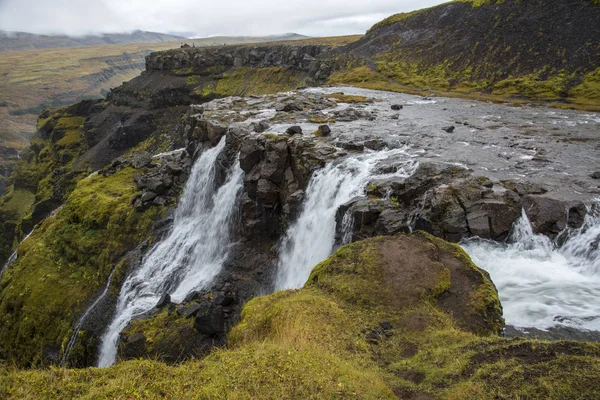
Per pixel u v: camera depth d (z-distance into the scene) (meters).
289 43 164.75
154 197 51.62
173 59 161.75
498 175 26.59
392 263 15.98
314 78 115.62
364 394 9.04
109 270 46.28
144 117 143.25
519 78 72.94
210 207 44.47
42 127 190.62
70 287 47.19
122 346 28.08
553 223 20.92
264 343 11.34
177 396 8.91
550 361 8.98
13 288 49.16
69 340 41.03
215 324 26.31
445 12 108.44
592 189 23.59
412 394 9.44
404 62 98.69
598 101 58.16
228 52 153.75
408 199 24.58
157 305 32.88
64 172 137.88
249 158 36.88
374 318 13.73
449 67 87.75
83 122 178.38
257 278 33.16
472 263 16.38
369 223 23.94
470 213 21.73
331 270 16.47
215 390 8.97
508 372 8.90
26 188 165.00
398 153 32.88
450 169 25.45
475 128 43.41
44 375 9.47
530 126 44.44
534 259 19.75
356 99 65.56
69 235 52.25
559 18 79.38
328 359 10.54
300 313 13.32
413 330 12.96
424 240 17.48
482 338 11.51
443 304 14.47
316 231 29.45
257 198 35.41
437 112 54.38
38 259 52.06
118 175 61.91
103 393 8.88
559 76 68.94
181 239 44.34
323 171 31.31
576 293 17.09
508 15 89.25
